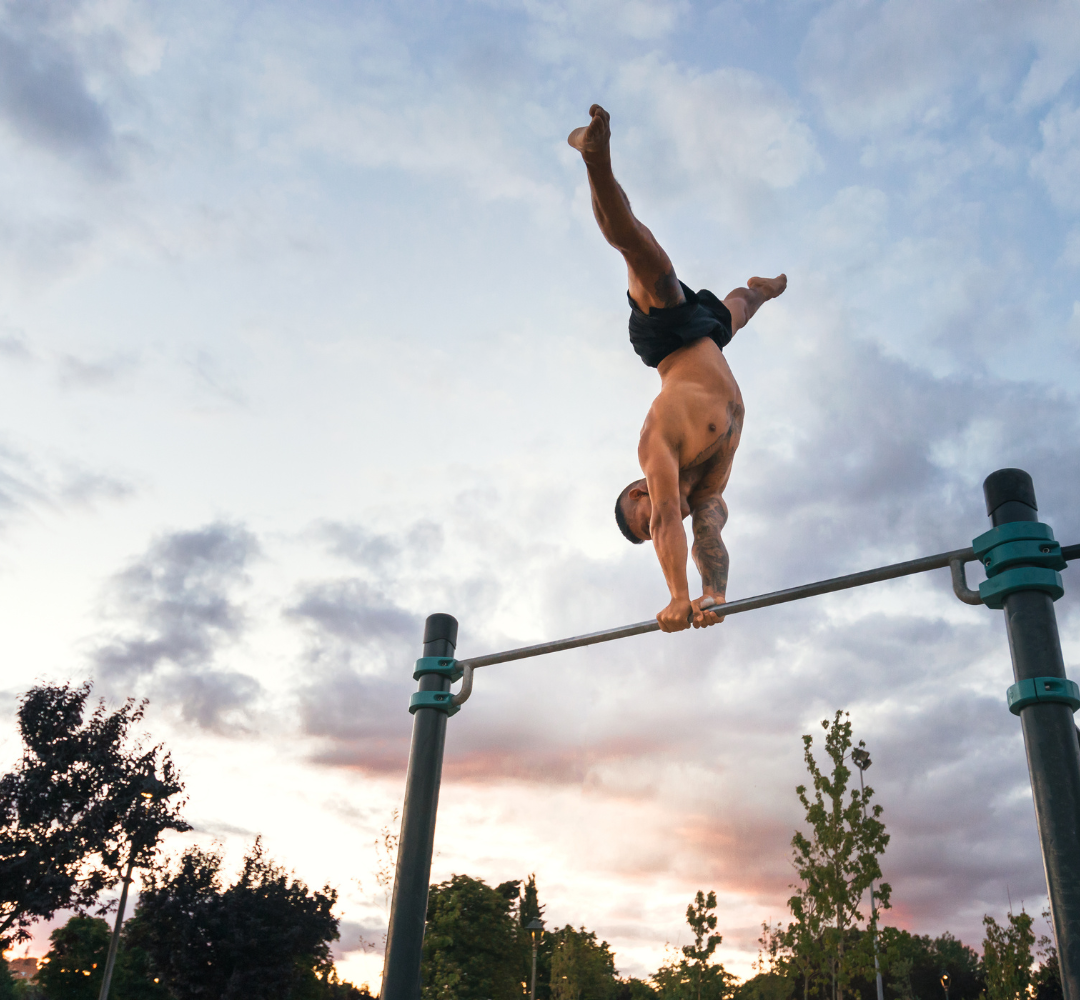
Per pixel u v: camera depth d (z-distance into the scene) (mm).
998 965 27875
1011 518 3301
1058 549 3139
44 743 25453
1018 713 3059
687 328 3855
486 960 51375
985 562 3320
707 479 3918
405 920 4359
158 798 25906
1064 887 2703
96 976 39875
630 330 4020
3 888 23672
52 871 23906
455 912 51750
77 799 24938
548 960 68188
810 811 25406
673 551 3594
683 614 3605
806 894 24938
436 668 4992
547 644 4613
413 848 4531
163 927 31250
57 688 26250
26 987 44000
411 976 4234
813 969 25531
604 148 3125
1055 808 2809
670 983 36406
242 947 30922
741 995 34500
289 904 32250
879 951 23344
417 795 4676
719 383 3816
